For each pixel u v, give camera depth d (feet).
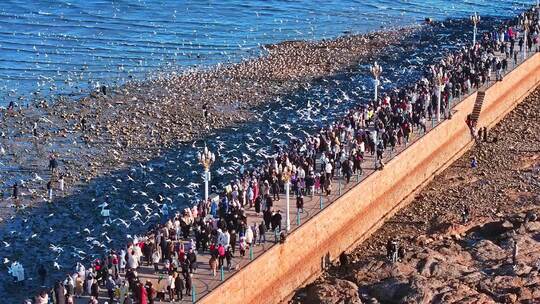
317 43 599.16
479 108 429.38
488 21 655.76
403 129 378.53
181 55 573.33
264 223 300.81
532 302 279.69
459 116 413.80
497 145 424.05
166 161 404.57
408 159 372.79
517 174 394.32
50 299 282.36
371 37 612.29
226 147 417.49
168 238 291.58
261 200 322.96
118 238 335.88
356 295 290.35
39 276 308.19
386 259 310.24
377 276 301.63
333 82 509.35
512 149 419.74
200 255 291.58
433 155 393.50
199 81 512.63
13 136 431.84
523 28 517.96
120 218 350.23
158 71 536.01
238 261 286.25
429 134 388.37
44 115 458.50
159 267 284.20
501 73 457.27
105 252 324.19
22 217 353.92
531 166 401.90
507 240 322.34
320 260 317.63
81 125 444.55
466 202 367.25
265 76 522.88
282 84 508.53
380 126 379.55
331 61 553.23
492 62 461.37
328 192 330.95
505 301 279.69
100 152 415.44
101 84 509.35
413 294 282.56
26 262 319.06
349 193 332.80
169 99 481.46
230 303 275.39
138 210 357.20
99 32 624.59
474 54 477.36
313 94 488.85
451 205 366.22
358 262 315.99
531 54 488.44
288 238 299.58
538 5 602.85
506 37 515.09
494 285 289.33
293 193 333.42
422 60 540.93
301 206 315.58
